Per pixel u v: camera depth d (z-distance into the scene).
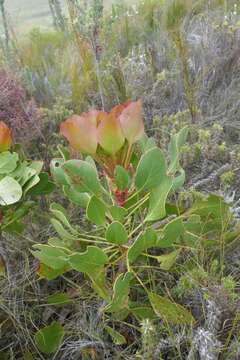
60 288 0.66
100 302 0.59
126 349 0.54
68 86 1.23
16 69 1.25
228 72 1.17
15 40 1.48
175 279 0.62
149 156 0.52
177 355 0.52
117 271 0.63
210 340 0.47
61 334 0.57
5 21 1.32
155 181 0.53
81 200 0.58
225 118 0.97
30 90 1.20
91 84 1.13
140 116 0.52
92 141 0.52
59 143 0.95
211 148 0.80
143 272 0.62
